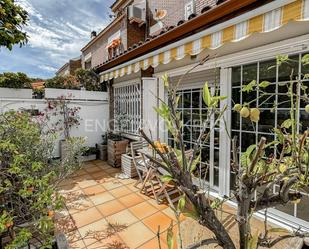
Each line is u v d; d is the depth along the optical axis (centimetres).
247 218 108
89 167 873
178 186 101
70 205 545
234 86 511
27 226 286
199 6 837
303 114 333
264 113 449
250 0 341
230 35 383
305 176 109
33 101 863
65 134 923
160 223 462
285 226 416
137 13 1095
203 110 573
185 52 487
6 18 406
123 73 767
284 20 299
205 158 595
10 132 344
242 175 108
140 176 655
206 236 370
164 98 726
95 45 1583
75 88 1044
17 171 275
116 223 463
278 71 423
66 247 282
